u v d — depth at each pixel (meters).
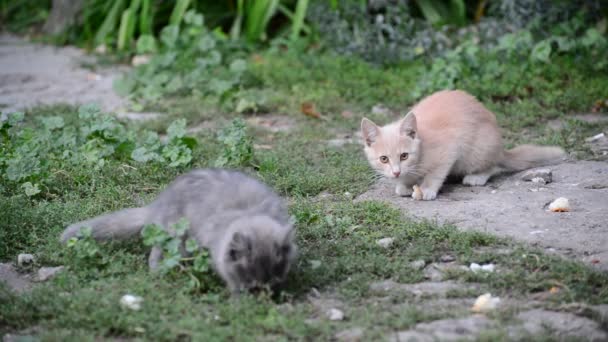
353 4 19.98
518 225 9.98
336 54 19.33
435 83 16.38
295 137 14.36
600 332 7.46
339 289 8.34
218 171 9.52
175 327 7.47
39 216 10.27
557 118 15.13
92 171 12.02
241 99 16.44
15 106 17.00
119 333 7.57
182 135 12.70
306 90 17.22
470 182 11.91
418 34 18.95
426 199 11.29
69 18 24.30
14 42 24.77
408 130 11.27
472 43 17.69
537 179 11.74
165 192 9.27
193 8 21.61
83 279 8.66
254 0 20.89
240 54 19.58
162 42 21.52
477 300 7.98
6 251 9.53
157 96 17.27
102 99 17.72
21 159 11.58
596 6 18.67
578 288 8.14
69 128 13.18
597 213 10.23
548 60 17.16
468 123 11.73
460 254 9.19
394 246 9.49
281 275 8.05
